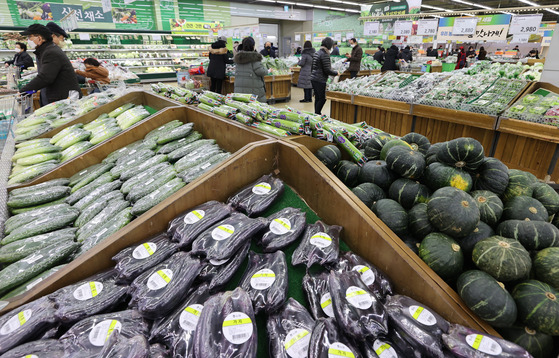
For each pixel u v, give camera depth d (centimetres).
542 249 116
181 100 283
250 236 129
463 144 141
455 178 143
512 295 106
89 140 263
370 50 1669
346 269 124
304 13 2358
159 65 1325
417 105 452
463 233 120
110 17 1391
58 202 193
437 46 2059
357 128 235
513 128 357
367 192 161
